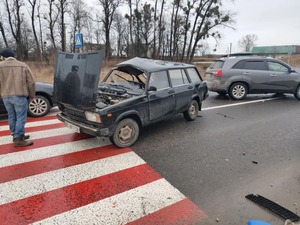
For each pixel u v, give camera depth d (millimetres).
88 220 2754
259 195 3266
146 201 3113
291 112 7793
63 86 4586
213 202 3105
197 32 31266
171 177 3707
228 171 3912
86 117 4371
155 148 4789
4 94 4445
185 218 2807
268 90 9789
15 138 4633
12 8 32594
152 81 5148
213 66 10172
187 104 6180
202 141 5203
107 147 4789
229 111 7871
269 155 4527
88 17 39125
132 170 3906
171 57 34156
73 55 4367
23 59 33750
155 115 5234
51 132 5562
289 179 3684
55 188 3354
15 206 2953
